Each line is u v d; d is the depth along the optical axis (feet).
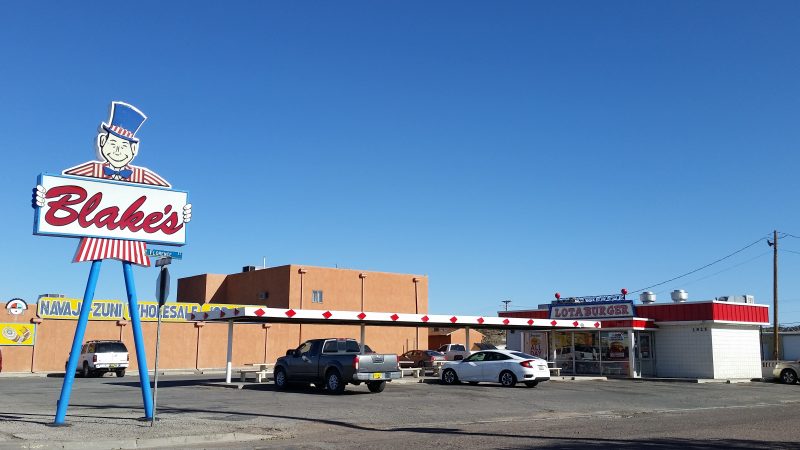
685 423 55.62
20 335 131.64
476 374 94.32
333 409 62.03
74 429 45.68
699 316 123.75
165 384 92.38
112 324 142.51
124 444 40.86
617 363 124.16
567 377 112.68
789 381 117.60
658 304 129.18
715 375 122.42
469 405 68.85
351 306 177.88
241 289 182.80
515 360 91.97
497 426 52.60
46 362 133.80
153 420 47.73
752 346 131.34
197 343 152.97
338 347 81.66
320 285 173.27
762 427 52.75
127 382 99.60
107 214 50.42
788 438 46.26
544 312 141.79
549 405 70.74
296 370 81.76
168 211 52.90
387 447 40.91
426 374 119.44
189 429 46.32
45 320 134.82
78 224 49.32
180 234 53.26
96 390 83.51
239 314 85.76
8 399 70.79
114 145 51.01
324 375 79.05
